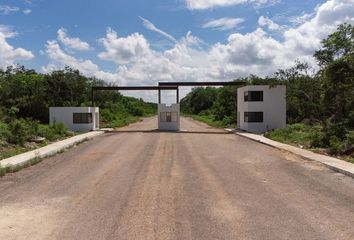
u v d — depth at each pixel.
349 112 30.31
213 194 10.77
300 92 44.03
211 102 113.19
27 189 11.73
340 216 8.50
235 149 23.30
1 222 8.27
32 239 7.18
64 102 53.19
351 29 27.80
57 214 8.85
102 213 8.87
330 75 27.22
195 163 17.16
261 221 8.16
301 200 10.02
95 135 35.22
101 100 74.25
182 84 44.38
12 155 19.69
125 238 7.13
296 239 7.05
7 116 41.03
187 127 51.97
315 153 20.12
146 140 29.97
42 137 28.70
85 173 14.66
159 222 8.10
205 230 7.57
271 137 31.03
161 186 11.93
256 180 12.90
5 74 60.00
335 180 12.85
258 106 41.09
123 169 15.55
